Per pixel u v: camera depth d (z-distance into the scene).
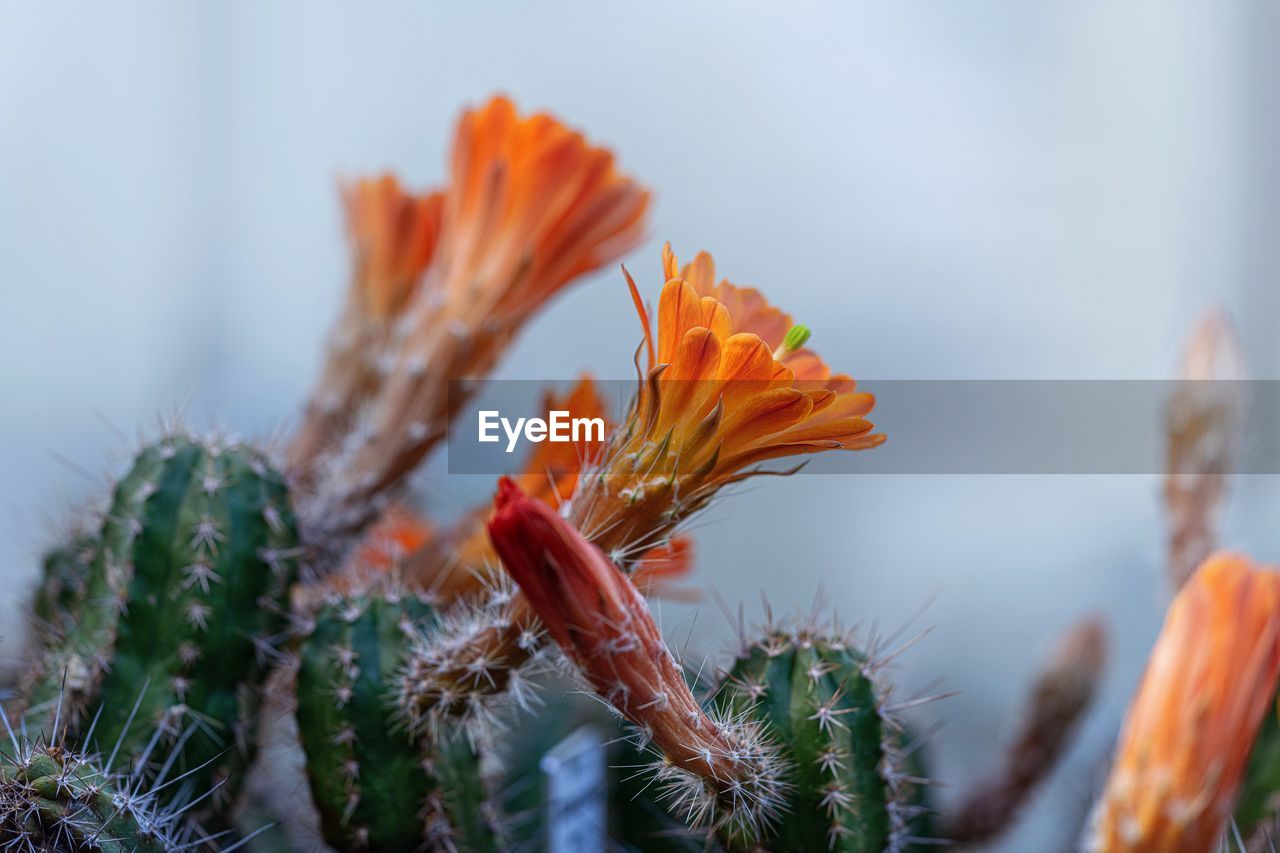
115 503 0.44
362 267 0.50
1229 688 0.41
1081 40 0.97
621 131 0.94
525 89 0.95
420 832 0.43
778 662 0.42
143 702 0.43
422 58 0.96
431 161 0.97
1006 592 0.96
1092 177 0.99
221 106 0.93
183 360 0.94
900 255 0.98
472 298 0.47
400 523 0.50
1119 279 0.99
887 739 0.42
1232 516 0.69
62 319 0.86
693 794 0.41
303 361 0.98
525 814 0.48
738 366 0.39
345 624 0.43
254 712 0.44
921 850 0.49
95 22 0.83
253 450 0.44
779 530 0.95
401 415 0.47
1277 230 0.97
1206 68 0.96
